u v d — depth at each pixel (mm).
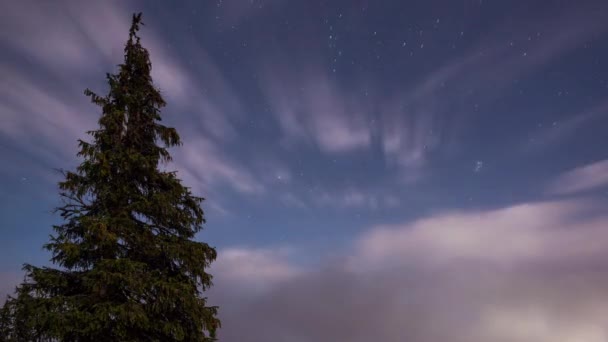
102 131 10125
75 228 9742
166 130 11219
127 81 10984
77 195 9805
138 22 11508
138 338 9016
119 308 8336
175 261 10219
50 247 8836
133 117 10750
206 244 10344
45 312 8172
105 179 9867
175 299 9203
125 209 9703
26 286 8750
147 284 9016
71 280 9305
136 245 9773
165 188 10828
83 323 8281
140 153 10164
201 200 10938
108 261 8695
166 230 10656
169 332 9164
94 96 10406
